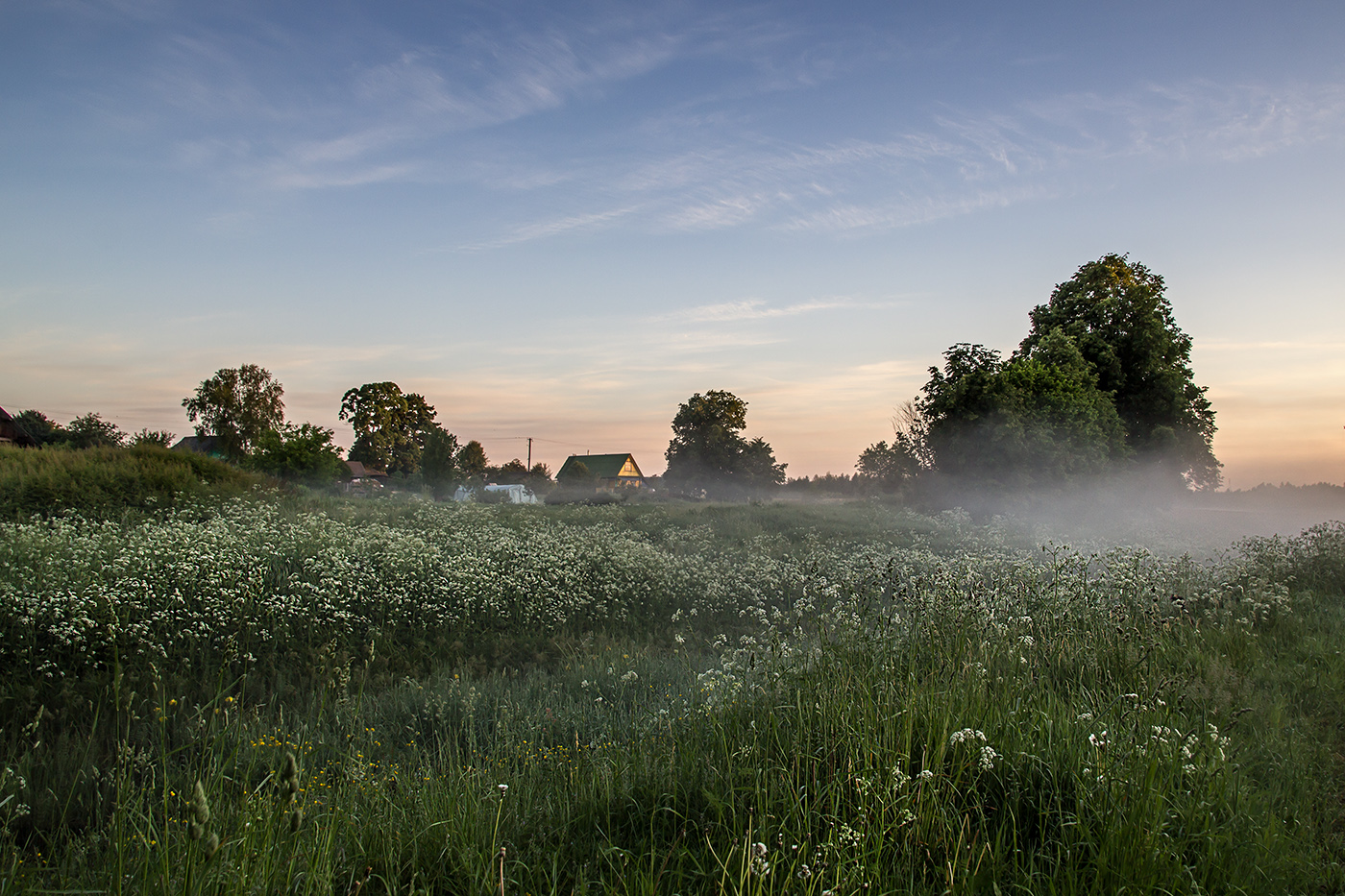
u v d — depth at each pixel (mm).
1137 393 38938
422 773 4965
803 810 3541
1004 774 3885
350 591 10328
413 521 20969
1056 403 32719
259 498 21766
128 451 22141
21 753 5617
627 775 4281
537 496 67125
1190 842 3391
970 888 3010
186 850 2781
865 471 64000
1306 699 5586
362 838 3633
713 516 27781
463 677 8078
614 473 101438
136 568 9477
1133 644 6227
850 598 6887
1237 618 8156
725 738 4508
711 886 3109
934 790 3496
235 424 70750
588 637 10250
